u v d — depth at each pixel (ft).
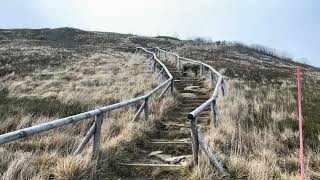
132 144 24.04
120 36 253.44
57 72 78.69
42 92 54.75
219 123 29.99
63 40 199.72
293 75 97.91
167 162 22.36
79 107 40.60
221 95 44.24
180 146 25.05
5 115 34.53
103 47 177.37
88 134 19.62
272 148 24.35
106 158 20.42
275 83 75.36
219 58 152.56
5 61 94.17
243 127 29.60
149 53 115.75
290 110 38.75
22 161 17.38
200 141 19.86
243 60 166.91
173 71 75.05
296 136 27.55
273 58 242.17
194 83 59.11
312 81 82.89
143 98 29.81
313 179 19.80
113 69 84.33
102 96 48.93
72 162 17.70
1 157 19.06
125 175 19.98
